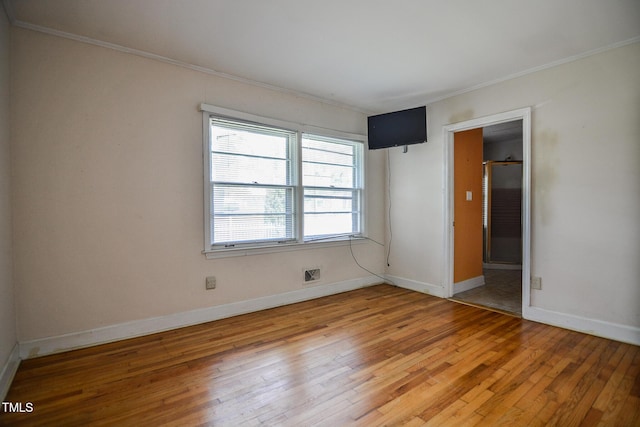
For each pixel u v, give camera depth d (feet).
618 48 8.58
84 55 8.28
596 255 9.01
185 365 7.41
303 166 12.67
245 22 7.59
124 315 8.88
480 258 14.76
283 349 8.23
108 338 8.64
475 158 14.46
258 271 11.36
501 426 5.32
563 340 8.67
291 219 12.35
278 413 5.69
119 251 8.80
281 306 11.82
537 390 6.33
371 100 13.19
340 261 13.74
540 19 7.47
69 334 8.16
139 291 9.10
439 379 6.77
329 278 13.37
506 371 7.06
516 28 7.86
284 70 10.28
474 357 7.73
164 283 9.49
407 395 6.20
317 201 13.20
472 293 13.43
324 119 13.16
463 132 13.78
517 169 18.67
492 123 11.35
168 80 9.52
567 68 9.47
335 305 11.91
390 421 5.46
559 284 9.69
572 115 9.39
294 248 12.27
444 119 12.71
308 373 7.05
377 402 5.99
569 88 9.44
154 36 8.21
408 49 8.93
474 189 14.38
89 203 8.38
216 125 10.55
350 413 5.67
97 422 5.46
